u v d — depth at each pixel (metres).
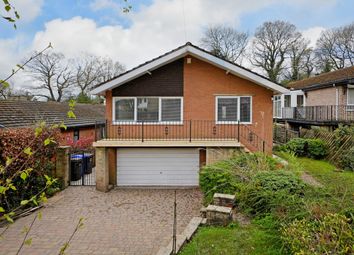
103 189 10.80
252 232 5.55
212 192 7.75
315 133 16.08
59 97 36.53
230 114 12.13
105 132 12.00
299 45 37.81
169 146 11.17
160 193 10.62
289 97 26.39
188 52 11.56
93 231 6.69
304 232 4.21
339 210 5.02
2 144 7.29
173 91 12.07
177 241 5.35
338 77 20.06
